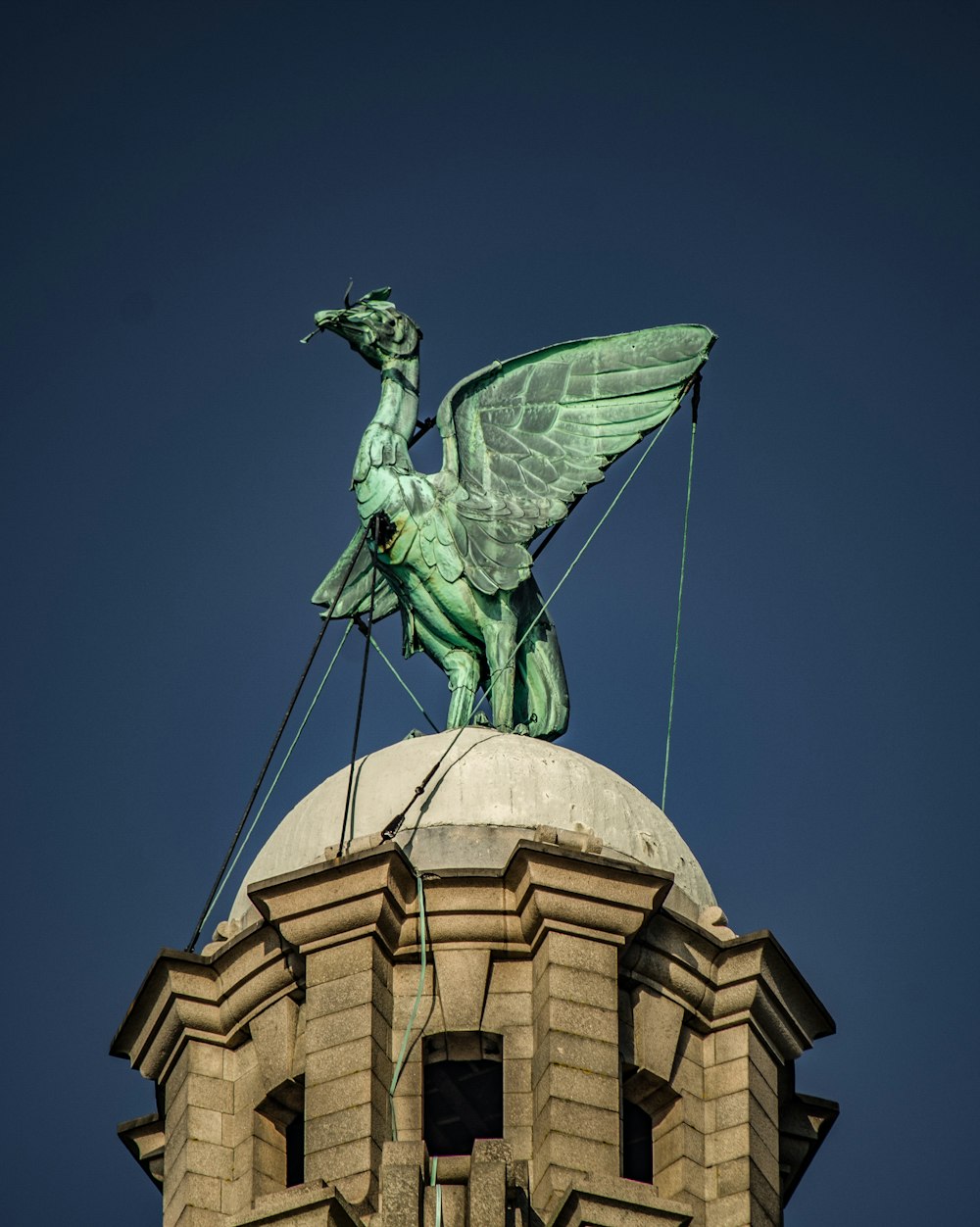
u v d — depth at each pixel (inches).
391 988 5019.7
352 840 5108.3
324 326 5689.0
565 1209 4756.4
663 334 5669.3
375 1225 4699.8
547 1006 4960.6
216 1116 5113.2
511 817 5128.0
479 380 5639.8
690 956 5118.1
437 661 5497.1
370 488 5521.7
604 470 5590.6
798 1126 5231.3
